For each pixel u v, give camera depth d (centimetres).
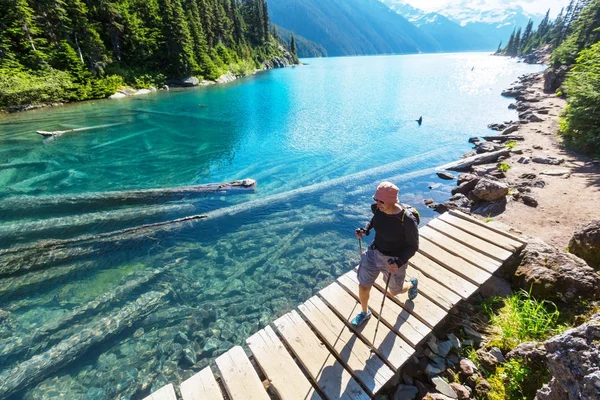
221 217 950
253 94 3759
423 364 407
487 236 613
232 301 630
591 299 446
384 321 436
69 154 1645
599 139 1173
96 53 3816
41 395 452
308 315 458
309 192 1112
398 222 334
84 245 806
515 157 1254
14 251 773
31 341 534
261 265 741
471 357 412
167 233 866
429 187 1134
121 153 1662
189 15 5353
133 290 658
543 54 9144
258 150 1691
